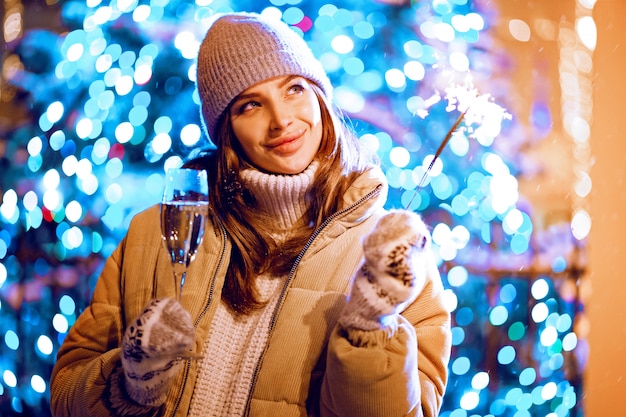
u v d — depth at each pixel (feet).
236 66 4.13
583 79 8.14
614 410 8.21
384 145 7.42
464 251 7.55
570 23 8.19
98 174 7.82
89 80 7.89
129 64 7.51
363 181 4.15
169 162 7.33
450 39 7.36
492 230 7.63
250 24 4.25
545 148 8.00
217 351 4.01
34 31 8.59
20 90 8.52
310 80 4.27
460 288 7.54
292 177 4.08
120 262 4.62
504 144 7.80
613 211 8.41
